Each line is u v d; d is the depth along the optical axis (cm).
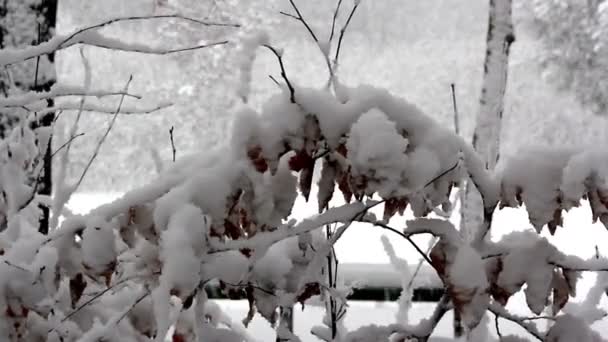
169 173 157
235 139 144
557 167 150
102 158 1258
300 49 903
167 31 778
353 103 148
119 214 149
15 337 136
